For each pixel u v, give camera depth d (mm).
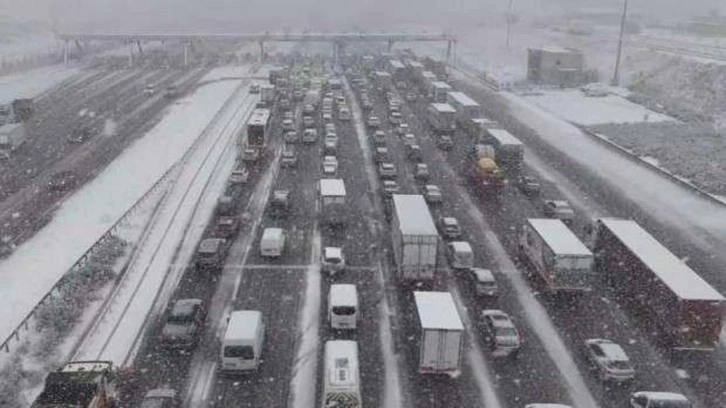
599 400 27172
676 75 103312
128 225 44062
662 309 31719
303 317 33000
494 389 27719
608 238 38469
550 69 107438
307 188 52625
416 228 36125
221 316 32875
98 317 32562
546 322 33344
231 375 28078
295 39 132750
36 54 134500
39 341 30094
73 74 113812
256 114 66188
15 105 76875
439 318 28500
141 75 112938
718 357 30766
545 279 36344
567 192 53750
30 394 26344
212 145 64875
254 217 46188
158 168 56906
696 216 48625
